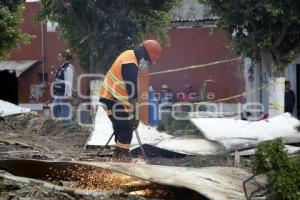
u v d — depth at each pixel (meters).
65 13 18.58
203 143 10.67
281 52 16.39
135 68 9.17
